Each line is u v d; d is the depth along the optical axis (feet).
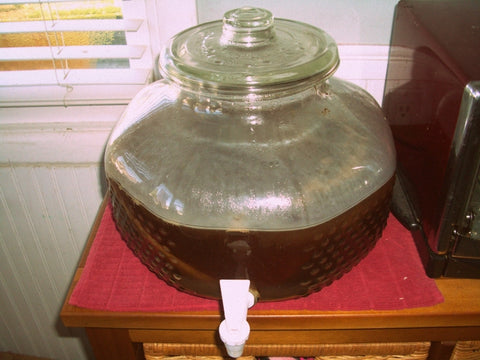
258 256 1.89
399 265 2.33
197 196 1.90
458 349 2.40
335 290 2.24
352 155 2.02
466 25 2.20
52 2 3.18
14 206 3.64
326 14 2.98
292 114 2.07
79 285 2.30
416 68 2.37
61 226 3.79
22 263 4.05
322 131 2.05
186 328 2.22
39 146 3.37
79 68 3.50
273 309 2.17
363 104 2.28
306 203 1.88
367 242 2.12
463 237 2.05
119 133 2.24
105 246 2.51
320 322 2.16
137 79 3.31
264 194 1.88
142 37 3.26
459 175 1.89
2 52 3.30
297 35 2.16
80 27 3.11
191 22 3.06
